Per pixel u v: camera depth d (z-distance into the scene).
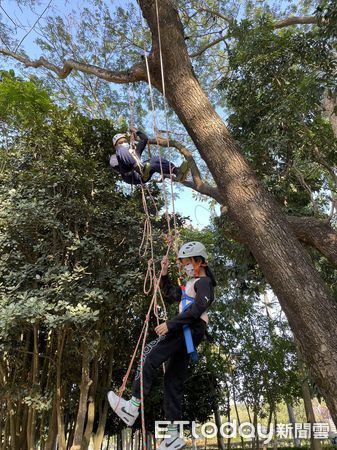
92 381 8.17
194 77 5.20
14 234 7.48
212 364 11.91
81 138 8.38
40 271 7.20
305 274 3.85
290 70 6.26
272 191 7.06
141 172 4.81
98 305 7.30
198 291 2.63
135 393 2.54
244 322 12.70
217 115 4.99
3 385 7.60
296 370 12.23
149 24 5.32
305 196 8.52
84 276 7.21
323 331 3.57
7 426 8.77
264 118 6.42
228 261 8.35
